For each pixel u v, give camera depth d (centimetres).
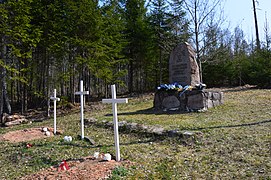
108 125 847
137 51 2242
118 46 1706
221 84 2181
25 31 1234
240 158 441
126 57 2177
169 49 2047
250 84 1995
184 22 1941
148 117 880
